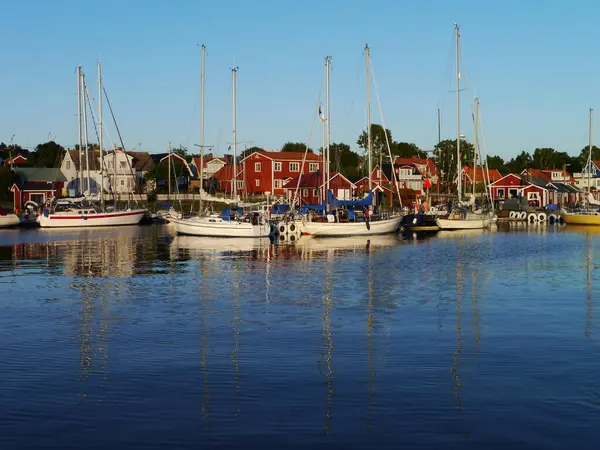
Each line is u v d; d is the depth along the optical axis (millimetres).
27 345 18312
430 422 12195
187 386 14383
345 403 13219
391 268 36500
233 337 19188
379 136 153000
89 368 15875
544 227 80312
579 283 30078
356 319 21797
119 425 12148
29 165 142000
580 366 15656
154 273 35000
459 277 32531
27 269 37406
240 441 11438
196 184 122438
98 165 125938
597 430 11734
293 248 50031
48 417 12547
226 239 59594
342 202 61469
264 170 114938
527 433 11656
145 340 18859
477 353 17000
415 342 18344
